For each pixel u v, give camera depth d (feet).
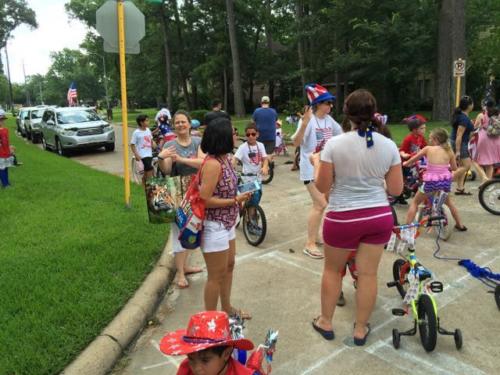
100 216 23.56
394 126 73.41
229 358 6.93
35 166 43.21
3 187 31.99
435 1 79.05
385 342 12.35
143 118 32.71
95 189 31.22
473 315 13.64
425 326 11.74
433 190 19.45
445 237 19.92
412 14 81.15
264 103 35.14
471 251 18.79
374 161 11.00
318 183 11.53
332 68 86.79
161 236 20.11
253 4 127.44
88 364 11.03
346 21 84.48
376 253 11.65
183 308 14.90
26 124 78.69
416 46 78.18
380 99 96.32
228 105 150.10
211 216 11.98
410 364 11.34
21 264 16.84
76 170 41.19
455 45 62.34
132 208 25.39
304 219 24.41
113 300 14.06
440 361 11.40
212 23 131.75
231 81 148.56
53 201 27.35
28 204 26.66
